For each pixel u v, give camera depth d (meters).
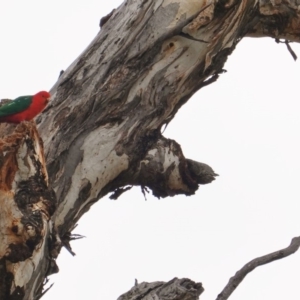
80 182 11.21
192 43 12.08
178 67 12.05
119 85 11.71
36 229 8.94
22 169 9.14
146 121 11.75
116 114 11.60
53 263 9.59
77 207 11.27
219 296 10.73
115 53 11.97
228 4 12.07
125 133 11.56
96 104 11.58
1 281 9.07
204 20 12.05
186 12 12.05
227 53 12.55
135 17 12.16
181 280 10.60
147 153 12.49
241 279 10.86
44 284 9.73
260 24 13.42
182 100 12.45
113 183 11.85
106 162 11.39
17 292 9.16
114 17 12.43
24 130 9.28
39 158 9.31
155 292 10.48
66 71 12.07
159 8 12.10
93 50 12.10
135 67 11.87
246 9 12.54
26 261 9.09
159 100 11.91
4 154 9.06
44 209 9.19
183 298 10.35
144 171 13.01
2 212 8.95
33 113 11.48
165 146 13.45
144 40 11.98
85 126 11.44
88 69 11.91
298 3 13.30
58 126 11.39
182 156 13.66
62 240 11.19
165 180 13.45
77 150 11.27
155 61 11.98
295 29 13.55
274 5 13.23
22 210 9.01
